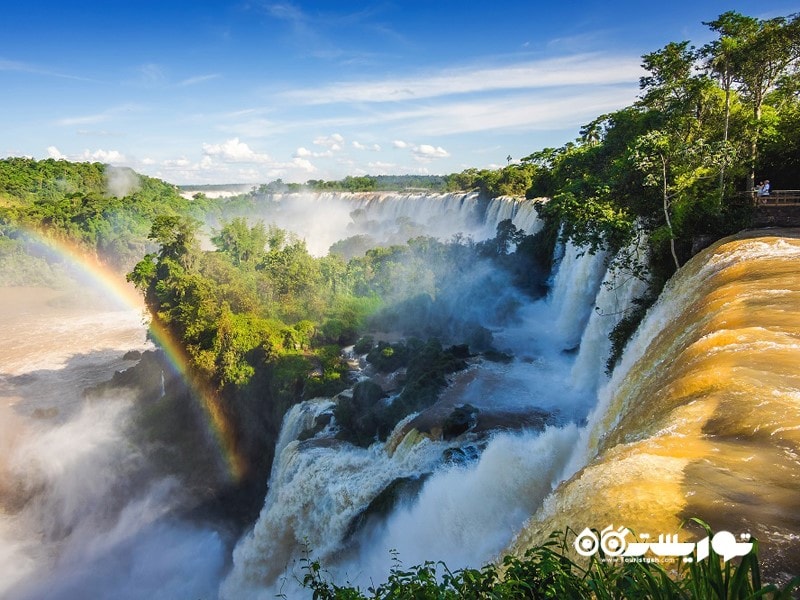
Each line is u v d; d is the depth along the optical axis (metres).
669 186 28.11
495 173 93.62
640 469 8.54
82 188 173.50
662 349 15.87
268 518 31.73
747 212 27.44
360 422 32.75
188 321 48.91
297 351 44.25
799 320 12.74
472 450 26.52
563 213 33.22
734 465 8.16
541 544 8.48
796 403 9.40
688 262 24.03
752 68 30.34
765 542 6.48
